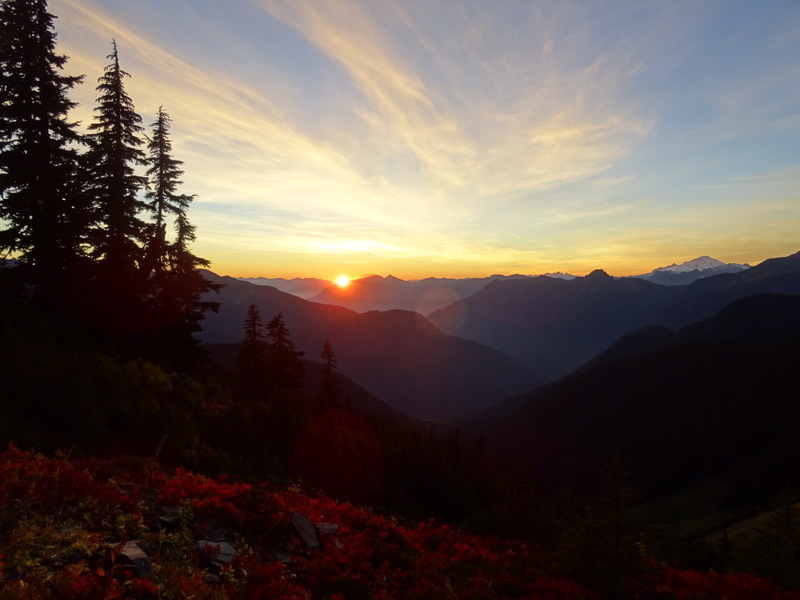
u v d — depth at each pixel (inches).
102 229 866.8
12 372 531.2
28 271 767.7
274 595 243.4
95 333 864.9
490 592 335.6
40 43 737.0
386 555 354.0
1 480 263.3
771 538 454.3
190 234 1107.9
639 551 367.9
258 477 656.4
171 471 494.6
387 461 1269.7
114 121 893.8
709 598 372.8
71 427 520.7
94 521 255.3
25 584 161.3
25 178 733.9
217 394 1057.5
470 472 1691.7
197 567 233.8
